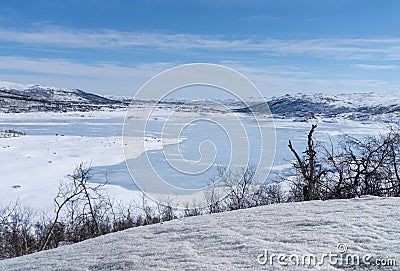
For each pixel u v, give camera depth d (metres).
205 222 5.34
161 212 11.78
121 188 22.53
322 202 6.00
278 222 4.85
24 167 34.94
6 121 112.81
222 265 3.57
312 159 10.16
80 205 14.77
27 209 18.78
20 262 4.84
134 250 4.33
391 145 9.56
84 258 4.38
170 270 3.57
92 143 54.62
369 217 4.68
